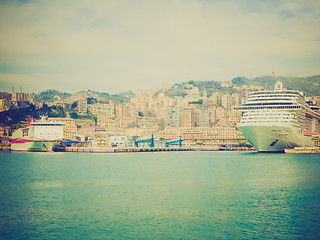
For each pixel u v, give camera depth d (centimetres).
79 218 8006
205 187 11544
